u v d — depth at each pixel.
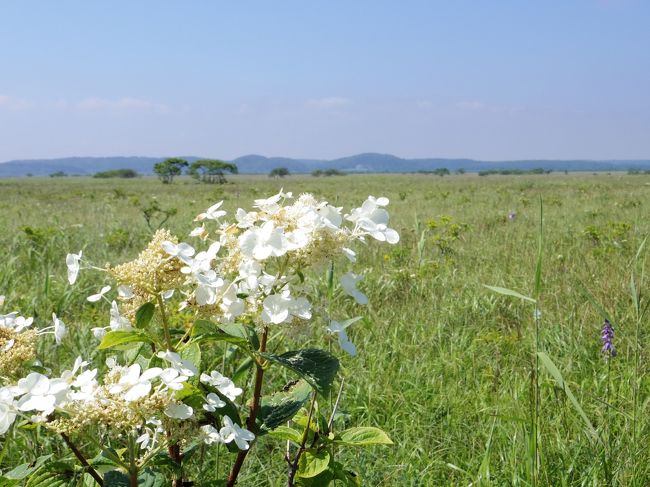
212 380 1.59
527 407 3.66
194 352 1.83
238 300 1.69
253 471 3.17
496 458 3.29
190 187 55.34
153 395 1.44
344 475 2.03
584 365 4.42
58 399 1.43
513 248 9.27
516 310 5.98
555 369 2.37
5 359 1.64
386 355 4.79
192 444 2.02
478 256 8.81
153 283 1.60
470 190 34.25
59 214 16.95
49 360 3.90
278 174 128.25
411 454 3.29
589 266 7.40
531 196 25.19
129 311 1.73
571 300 5.82
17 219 15.12
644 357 4.33
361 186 50.38
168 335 1.66
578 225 12.77
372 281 7.14
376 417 3.84
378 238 1.70
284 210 1.75
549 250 9.02
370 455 3.26
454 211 17.53
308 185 56.56
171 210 14.59
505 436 3.43
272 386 3.90
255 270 1.65
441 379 4.34
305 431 2.02
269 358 1.66
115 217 15.67
